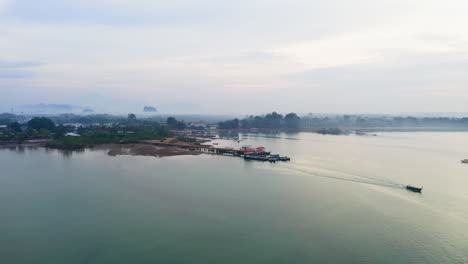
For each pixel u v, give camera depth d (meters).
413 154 133.12
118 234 49.59
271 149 149.88
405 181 82.12
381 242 47.62
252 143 182.25
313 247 45.88
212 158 121.38
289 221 54.91
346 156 125.56
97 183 78.12
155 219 55.47
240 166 103.25
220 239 48.16
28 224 53.09
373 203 64.25
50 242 47.00
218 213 58.44
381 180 83.00
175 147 150.00
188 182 80.12
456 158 122.62
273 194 70.00
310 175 88.88
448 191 73.19
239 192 71.44
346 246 46.34
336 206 62.34
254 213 58.50
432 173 92.38
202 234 49.81
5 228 51.53
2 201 64.19
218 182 80.44
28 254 43.62
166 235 49.38
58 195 68.25
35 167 97.69
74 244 46.41
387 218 56.47
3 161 108.62
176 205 62.53
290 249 45.28
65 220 54.75
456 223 54.56
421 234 50.38
